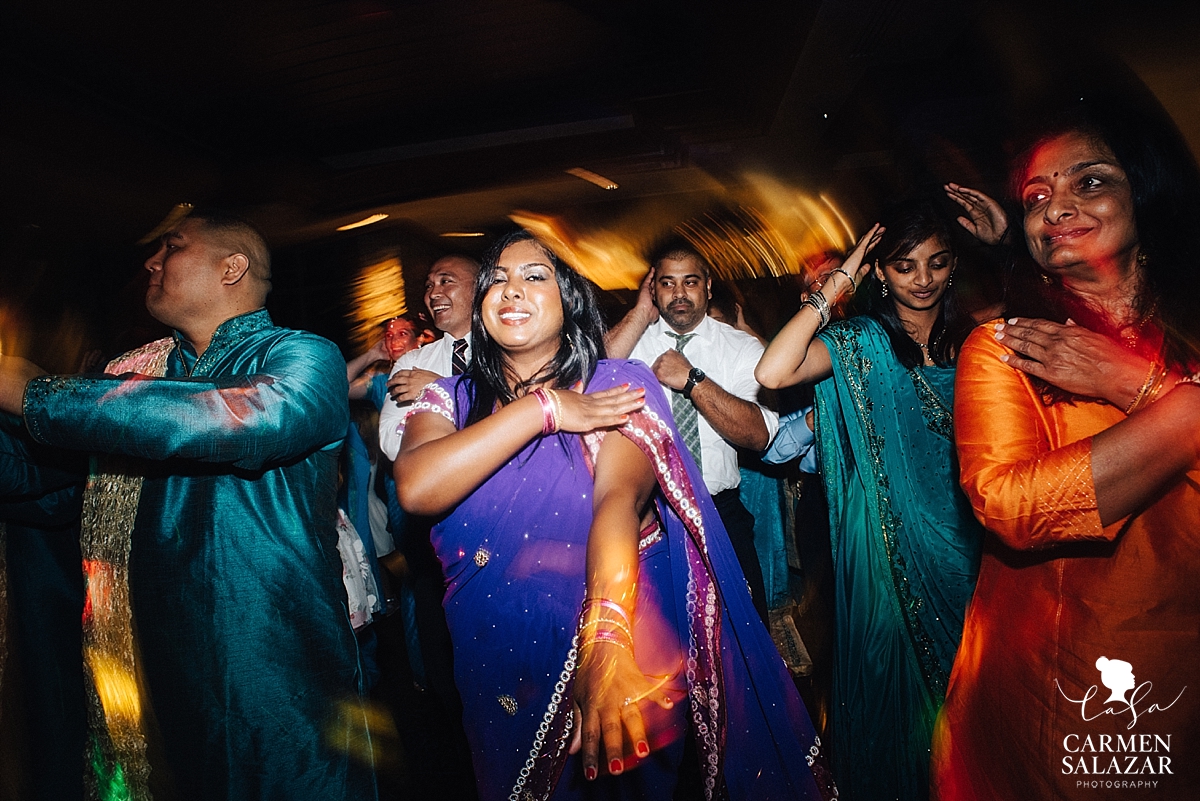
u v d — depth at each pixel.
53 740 2.52
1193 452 1.34
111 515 1.98
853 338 2.47
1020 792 1.62
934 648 2.35
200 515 1.93
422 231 9.70
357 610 3.36
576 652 1.56
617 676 1.43
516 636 1.77
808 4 5.48
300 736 1.94
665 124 7.78
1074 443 1.43
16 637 2.49
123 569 1.95
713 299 3.79
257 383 1.89
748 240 9.88
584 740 1.38
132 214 6.95
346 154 7.76
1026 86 5.84
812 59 6.30
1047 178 1.53
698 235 9.94
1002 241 2.42
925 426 2.39
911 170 6.97
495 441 1.67
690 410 3.08
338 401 2.06
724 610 1.84
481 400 1.91
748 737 1.82
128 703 1.96
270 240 8.74
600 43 6.08
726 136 8.20
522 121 7.46
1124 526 1.46
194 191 7.23
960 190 2.46
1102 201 1.48
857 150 8.62
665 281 3.25
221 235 2.13
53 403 1.80
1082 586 1.50
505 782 1.81
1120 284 1.54
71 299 5.27
